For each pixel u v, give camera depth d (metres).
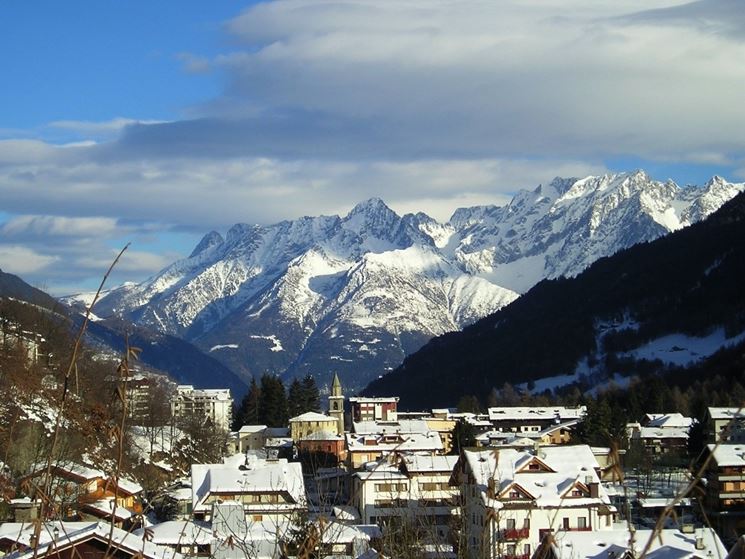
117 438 12.42
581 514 75.88
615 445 12.86
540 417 189.62
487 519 21.48
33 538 12.36
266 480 82.31
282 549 20.22
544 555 15.95
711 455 11.21
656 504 79.25
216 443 159.50
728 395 188.25
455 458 82.50
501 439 140.62
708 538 60.59
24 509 40.59
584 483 77.94
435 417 198.12
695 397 199.50
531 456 82.44
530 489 77.75
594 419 154.25
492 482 19.16
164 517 75.94
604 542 63.56
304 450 141.00
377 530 59.53
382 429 157.25
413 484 72.56
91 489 36.19
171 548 39.00
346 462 136.50
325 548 21.05
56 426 12.51
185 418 157.88
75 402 12.86
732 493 88.88
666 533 61.94
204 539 55.75
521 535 67.31
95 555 35.06
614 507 76.94
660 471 110.81
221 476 83.75
